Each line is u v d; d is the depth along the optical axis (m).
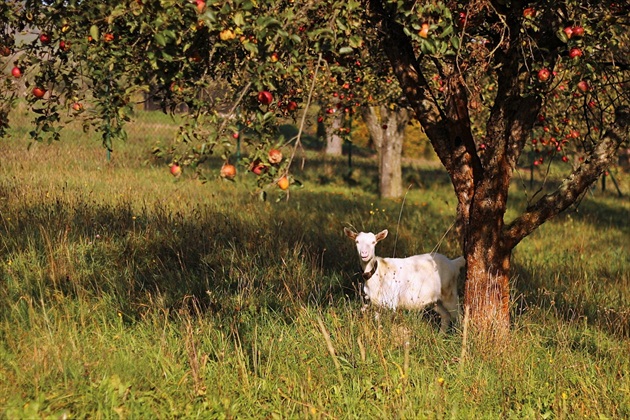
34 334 9.71
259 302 12.73
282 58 7.43
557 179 42.72
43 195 18.81
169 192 24.72
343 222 22.47
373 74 15.01
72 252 13.98
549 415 9.20
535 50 10.80
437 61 11.48
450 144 12.12
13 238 14.29
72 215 16.56
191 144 6.71
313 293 13.71
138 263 14.49
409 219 26.75
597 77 10.65
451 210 32.25
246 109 7.12
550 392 9.80
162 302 11.67
